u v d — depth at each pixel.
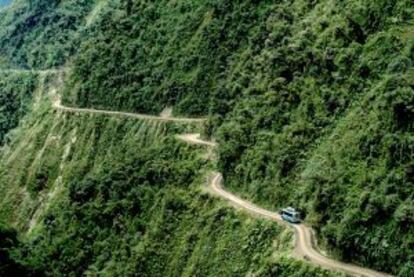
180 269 98.62
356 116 91.50
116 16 188.75
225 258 93.12
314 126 99.31
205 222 100.31
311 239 86.38
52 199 149.88
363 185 82.75
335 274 76.81
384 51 96.00
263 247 89.62
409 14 98.81
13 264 97.19
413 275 73.19
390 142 82.44
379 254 77.25
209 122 131.50
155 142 149.00
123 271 105.88
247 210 96.75
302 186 93.44
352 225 80.25
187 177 114.25
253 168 103.25
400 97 83.56
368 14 102.50
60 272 113.75
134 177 121.50
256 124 108.38
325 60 103.62
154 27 174.62
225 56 149.88
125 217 115.25
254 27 147.00
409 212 76.00
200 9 165.25
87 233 118.50
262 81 115.94
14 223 156.62
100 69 178.25
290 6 128.25
